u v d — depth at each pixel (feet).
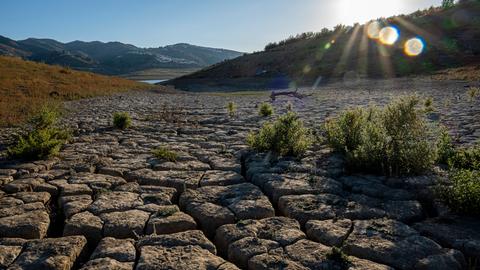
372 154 20.13
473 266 11.25
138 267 11.33
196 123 44.04
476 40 160.66
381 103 60.44
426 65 143.84
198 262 11.62
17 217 15.02
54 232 14.96
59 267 11.53
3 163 23.75
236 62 233.35
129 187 18.75
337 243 12.67
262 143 26.30
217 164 23.35
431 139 27.07
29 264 11.59
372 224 13.84
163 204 16.53
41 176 20.74
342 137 24.97
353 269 10.93
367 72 152.15
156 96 102.68
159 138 33.42
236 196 17.21
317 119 43.96
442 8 229.86
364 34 218.38
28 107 57.36
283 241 12.80
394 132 21.12
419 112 21.77
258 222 14.38
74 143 30.99
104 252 12.29
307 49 217.56
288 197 16.69
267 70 198.70
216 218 14.93
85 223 14.32
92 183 19.39
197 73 240.53
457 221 13.99
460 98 61.72
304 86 141.59
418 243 12.34
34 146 24.73
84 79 122.83
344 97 77.66
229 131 37.01
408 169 19.19
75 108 62.90
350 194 17.25
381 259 11.59
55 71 127.34
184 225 14.39
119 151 27.63
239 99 89.40
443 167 21.09
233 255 12.41
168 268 11.27
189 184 19.30
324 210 15.26
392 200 16.44
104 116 51.03
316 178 19.36
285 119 26.71
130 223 14.34
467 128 33.53
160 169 22.61
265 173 20.74
